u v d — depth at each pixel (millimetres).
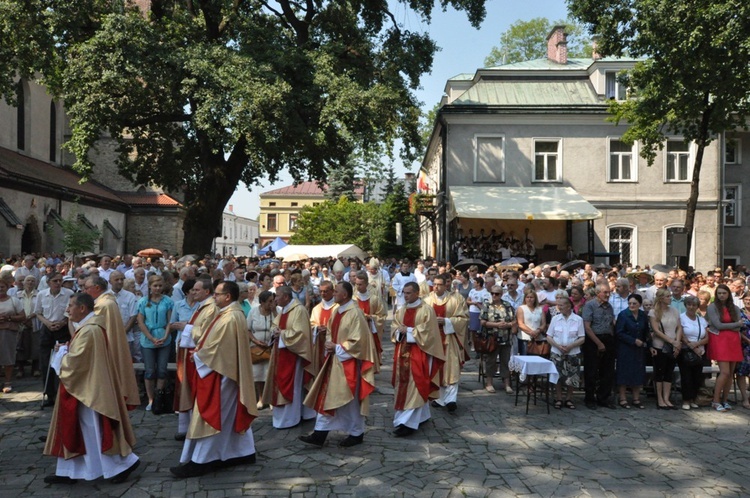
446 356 9320
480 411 9344
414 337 7953
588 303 9852
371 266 16219
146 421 8477
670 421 8875
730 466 6895
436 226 33781
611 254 27609
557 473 6598
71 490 5988
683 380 9680
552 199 27016
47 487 6055
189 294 8789
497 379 11828
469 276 15930
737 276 14312
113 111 20188
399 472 6570
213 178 24281
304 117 21922
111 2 21062
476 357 14211
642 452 7375
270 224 95875
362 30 25250
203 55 20219
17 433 7832
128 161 26297
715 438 8008
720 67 17125
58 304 9531
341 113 20734
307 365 8383
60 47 20734
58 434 6016
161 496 5844
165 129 25281
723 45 16438
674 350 9531
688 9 16797
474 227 28250
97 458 6059
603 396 9703
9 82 19812
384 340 16812
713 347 9547
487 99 28812
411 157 25234
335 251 26750
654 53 18547
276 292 8328
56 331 9328
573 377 9539
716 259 28438
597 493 6043
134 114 21672
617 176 28781
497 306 10758
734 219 31188
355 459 7000
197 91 19750
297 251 26938
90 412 6051
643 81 19766
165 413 8859
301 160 25203
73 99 19688
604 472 6648
